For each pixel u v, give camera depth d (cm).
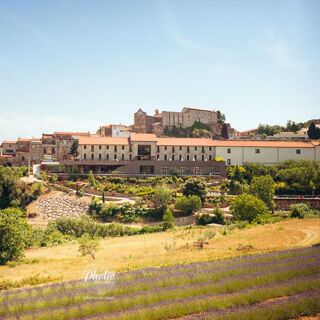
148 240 7031
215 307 2198
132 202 10475
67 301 2575
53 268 4784
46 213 10325
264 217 8444
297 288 2395
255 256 3872
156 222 9481
